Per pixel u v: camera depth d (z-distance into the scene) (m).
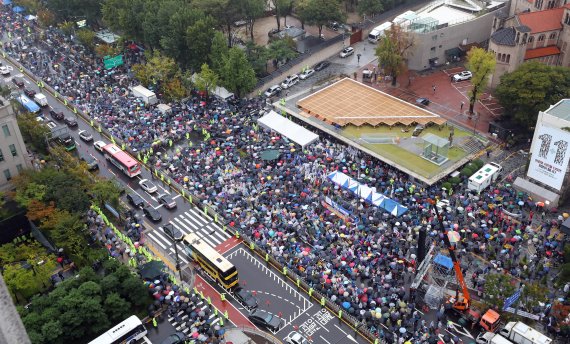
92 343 82.25
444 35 162.62
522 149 126.81
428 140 120.06
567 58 147.12
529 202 109.44
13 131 113.31
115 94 154.38
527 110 125.94
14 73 170.50
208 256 97.56
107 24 180.88
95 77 164.38
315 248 100.06
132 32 174.12
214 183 118.19
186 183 119.38
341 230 103.62
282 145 129.50
